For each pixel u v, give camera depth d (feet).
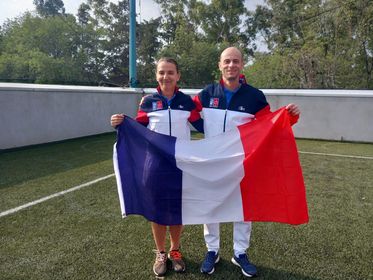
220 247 9.94
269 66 84.69
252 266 8.46
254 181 8.18
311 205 13.46
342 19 77.36
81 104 29.09
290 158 8.09
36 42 141.38
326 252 9.67
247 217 8.23
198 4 118.73
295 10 98.63
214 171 8.18
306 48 80.48
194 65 106.42
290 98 31.40
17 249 9.71
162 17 130.82
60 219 11.79
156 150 8.18
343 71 77.05
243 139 8.20
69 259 9.19
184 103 8.35
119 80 140.87
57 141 26.81
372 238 10.57
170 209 8.25
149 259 9.21
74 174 17.33
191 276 8.43
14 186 15.26
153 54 131.54
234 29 119.65
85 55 140.67
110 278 8.33
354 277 8.46
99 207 12.92
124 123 8.48
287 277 8.43
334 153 24.27
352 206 13.37
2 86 22.41
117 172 8.49
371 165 20.38
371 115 28.91
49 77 127.34
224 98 8.34
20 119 23.67
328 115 30.32
